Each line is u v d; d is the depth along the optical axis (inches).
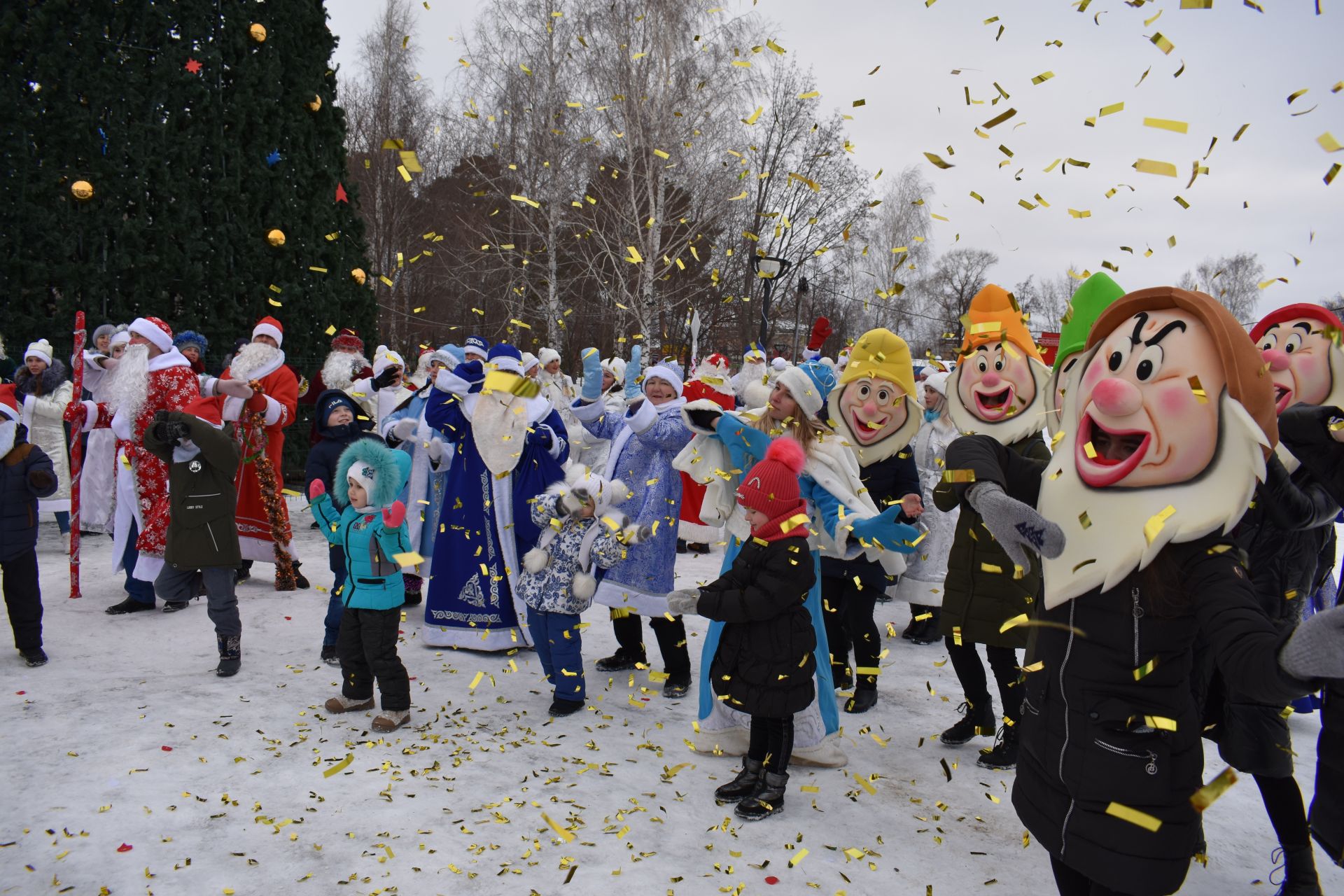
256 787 153.0
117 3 403.2
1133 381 93.4
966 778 168.9
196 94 414.0
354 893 122.5
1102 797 92.1
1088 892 101.3
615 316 904.9
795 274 1203.9
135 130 405.1
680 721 193.6
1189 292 92.9
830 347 1604.3
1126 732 91.6
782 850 138.8
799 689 149.9
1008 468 109.5
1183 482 89.8
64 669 209.2
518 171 946.1
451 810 146.9
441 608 234.8
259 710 187.9
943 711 205.0
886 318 1631.4
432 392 236.2
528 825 142.8
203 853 131.3
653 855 134.9
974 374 185.2
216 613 206.8
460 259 1067.9
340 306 475.5
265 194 439.2
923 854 139.5
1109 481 94.3
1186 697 92.7
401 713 181.9
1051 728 98.1
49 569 311.1
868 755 178.9
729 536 186.9
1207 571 88.2
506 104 957.2
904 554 179.8
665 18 826.8
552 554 194.1
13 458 203.9
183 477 202.7
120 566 258.7
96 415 283.0
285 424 299.6
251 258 434.3
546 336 1027.3
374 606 179.6
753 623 150.3
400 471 184.1
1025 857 139.6
